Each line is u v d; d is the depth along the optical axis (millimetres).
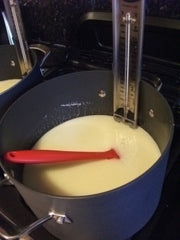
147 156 509
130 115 545
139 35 414
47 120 581
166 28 538
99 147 545
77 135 581
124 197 332
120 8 409
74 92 569
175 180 497
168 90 540
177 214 460
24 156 471
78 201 314
